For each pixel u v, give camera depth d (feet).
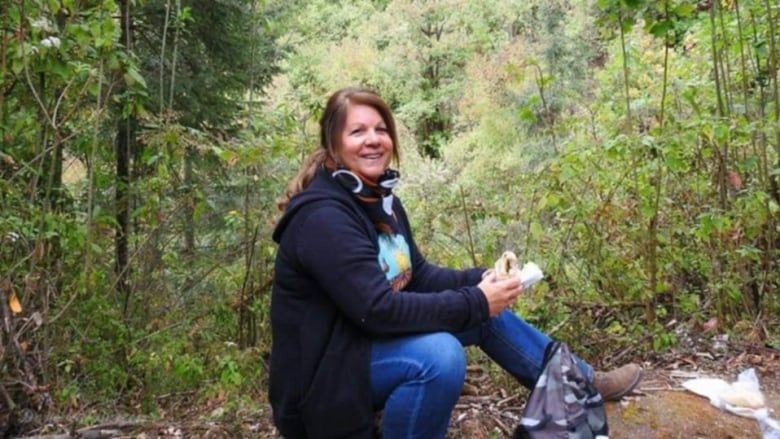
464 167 36.24
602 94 14.85
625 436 7.96
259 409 9.89
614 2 10.86
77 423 9.87
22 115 10.68
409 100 52.21
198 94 21.59
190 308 14.53
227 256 14.61
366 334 6.54
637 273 11.39
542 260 11.50
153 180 13.98
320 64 45.32
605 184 11.42
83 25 9.92
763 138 11.77
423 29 52.65
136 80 11.02
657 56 15.37
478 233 12.97
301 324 6.51
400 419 6.44
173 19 19.27
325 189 6.63
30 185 11.57
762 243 12.05
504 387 9.73
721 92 12.53
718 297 11.73
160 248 15.58
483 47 51.49
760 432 8.19
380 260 6.95
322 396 6.38
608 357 10.92
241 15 21.18
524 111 12.91
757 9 12.32
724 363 10.37
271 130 13.06
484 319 6.66
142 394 12.51
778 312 12.03
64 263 12.73
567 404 7.36
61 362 11.81
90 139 12.87
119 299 14.46
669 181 12.19
